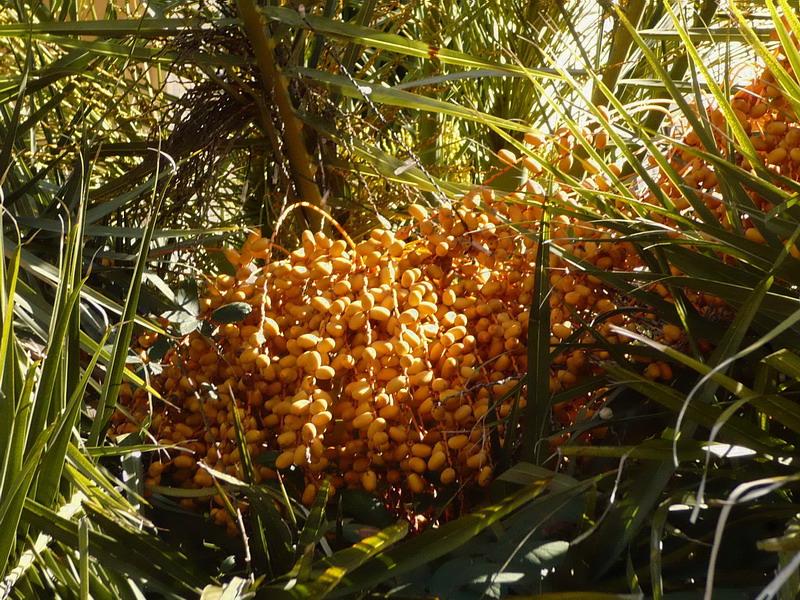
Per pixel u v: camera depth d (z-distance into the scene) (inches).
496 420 34.7
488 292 37.3
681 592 25.7
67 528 26.4
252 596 26.5
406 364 33.9
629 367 32.4
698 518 28.9
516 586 27.0
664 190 38.6
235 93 52.0
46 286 48.2
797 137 34.2
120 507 29.2
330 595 26.6
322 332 35.1
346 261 36.3
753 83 37.1
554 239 35.2
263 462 34.8
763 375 27.7
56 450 27.1
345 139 50.9
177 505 35.9
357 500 34.0
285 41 50.9
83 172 34.7
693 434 30.0
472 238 37.7
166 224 53.2
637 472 29.8
